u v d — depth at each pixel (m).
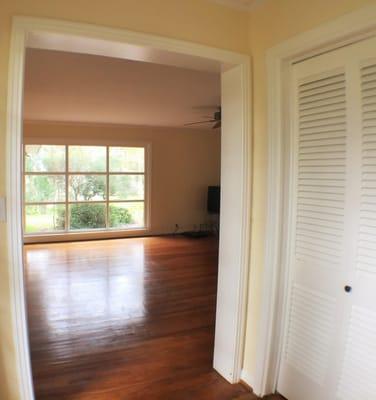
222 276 2.17
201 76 3.12
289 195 1.87
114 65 2.79
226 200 2.11
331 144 1.63
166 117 5.69
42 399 1.96
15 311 1.51
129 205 7.05
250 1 1.87
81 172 6.55
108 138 6.64
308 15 1.60
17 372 1.55
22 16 1.41
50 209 6.41
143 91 3.72
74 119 5.98
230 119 2.04
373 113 1.43
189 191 7.51
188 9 1.75
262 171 1.93
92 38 1.53
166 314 3.23
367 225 1.48
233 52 1.89
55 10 1.47
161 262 5.12
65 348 2.56
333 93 1.60
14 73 1.41
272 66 1.80
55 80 3.25
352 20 1.39
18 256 1.49
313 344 1.77
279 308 1.92
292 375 1.90
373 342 1.47
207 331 2.88
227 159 2.09
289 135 1.83
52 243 6.32
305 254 1.81
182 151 7.36
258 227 1.98
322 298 1.72
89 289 3.90
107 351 2.52
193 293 3.81
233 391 2.05
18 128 1.43
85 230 6.66
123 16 1.59
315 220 1.74
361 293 1.52
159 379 2.17
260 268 1.97
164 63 1.92
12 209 1.46
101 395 2.00
